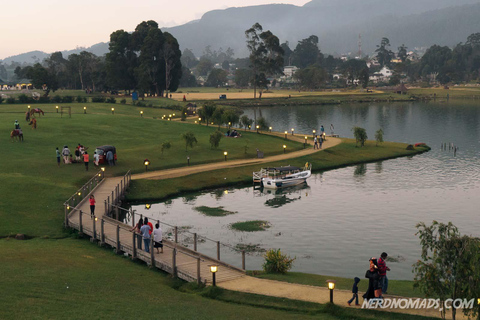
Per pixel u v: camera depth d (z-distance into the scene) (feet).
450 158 301.63
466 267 65.77
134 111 441.68
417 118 561.43
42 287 78.54
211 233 155.22
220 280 92.32
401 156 307.37
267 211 184.75
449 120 536.42
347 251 140.26
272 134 346.74
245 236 152.76
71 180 187.11
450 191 218.18
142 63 609.01
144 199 191.93
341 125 490.90
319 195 212.43
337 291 84.38
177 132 310.45
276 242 147.43
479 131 438.81
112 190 177.68
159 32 622.54
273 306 78.38
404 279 119.03
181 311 74.54
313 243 147.23
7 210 143.33
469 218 176.35
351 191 219.82
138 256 108.88
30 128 281.54
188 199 199.41
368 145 329.31
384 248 143.43
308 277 101.76
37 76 589.32
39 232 128.88
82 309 70.90
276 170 231.71
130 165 225.35
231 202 197.16
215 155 261.65
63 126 295.69
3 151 224.53
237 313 74.38
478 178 244.63
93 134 282.36
